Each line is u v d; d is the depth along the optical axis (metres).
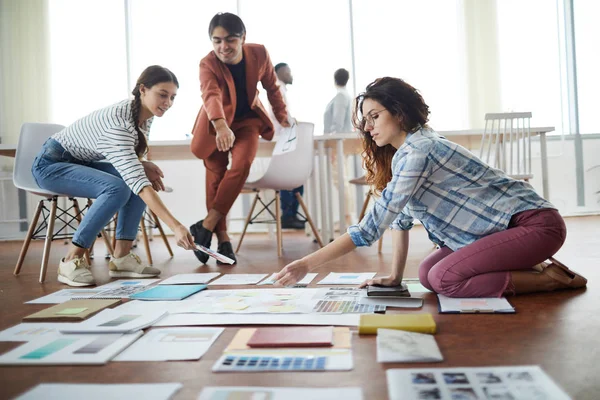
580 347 1.17
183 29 5.65
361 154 1.80
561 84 5.72
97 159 2.56
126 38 5.64
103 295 1.92
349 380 0.99
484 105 5.58
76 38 5.66
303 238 4.58
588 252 2.83
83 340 1.28
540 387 0.92
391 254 3.08
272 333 1.27
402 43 5.66
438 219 1.74
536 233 1.67
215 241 4.40
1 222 5.45
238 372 1.05
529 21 5.72
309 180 4.69
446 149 1.64
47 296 1.98
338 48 5.68
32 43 5.51
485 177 1.71
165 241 3.41
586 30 5.73
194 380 1.01
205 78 2.98
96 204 2.38
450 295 1.71
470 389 0.92
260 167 4.77
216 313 1.53
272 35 5.67
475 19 5.59
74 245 2.37
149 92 2.31
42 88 5.52
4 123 5.49
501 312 1.50
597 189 5.75
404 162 1.58
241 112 3.14
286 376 1.02
